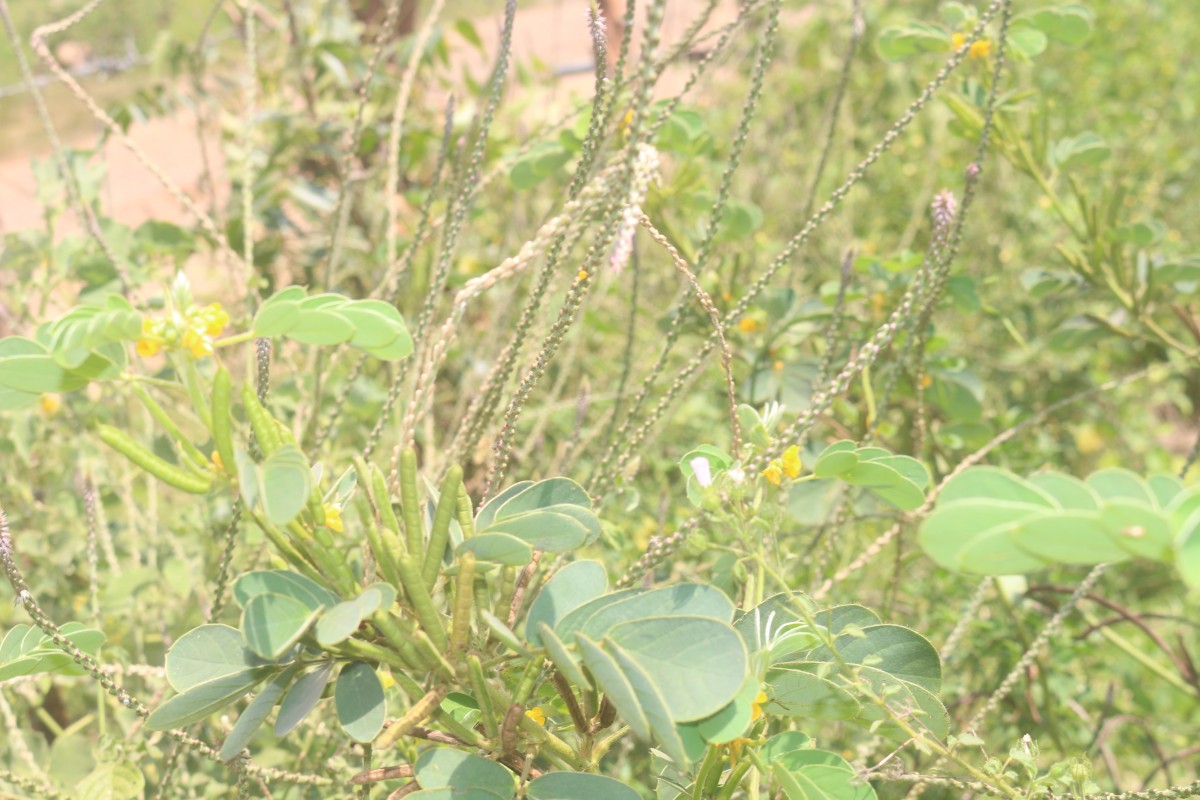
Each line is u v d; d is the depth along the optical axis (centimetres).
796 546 215
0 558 109
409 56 316
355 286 317
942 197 154
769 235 379
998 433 272
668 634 91
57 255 240
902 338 207
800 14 570
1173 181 441
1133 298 240
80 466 221
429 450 210
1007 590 212
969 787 118
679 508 252
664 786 121
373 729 96
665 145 208
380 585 96
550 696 120
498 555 99
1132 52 549
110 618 212
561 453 231
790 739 112
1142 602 317
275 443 93
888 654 115
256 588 95
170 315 88
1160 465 356
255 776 132
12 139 678
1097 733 205
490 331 248
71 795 163
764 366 227
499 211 336
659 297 339
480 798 99
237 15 319
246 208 221
